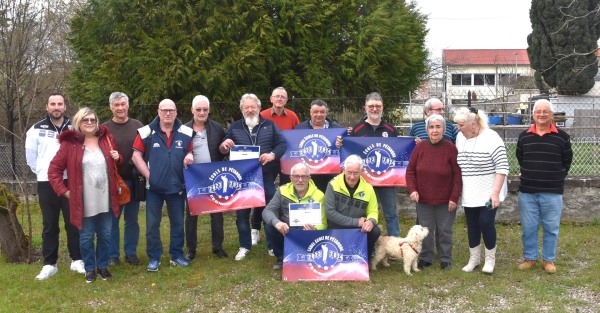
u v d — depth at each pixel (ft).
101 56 38.34
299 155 22.74
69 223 19.75
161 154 19.17
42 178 19.12
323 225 19.39
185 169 19.89
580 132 46.44
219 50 35.55
